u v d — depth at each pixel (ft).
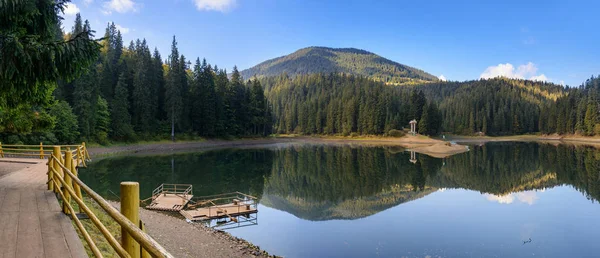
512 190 91.91
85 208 13.19
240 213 60.18
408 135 324.80
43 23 27.89
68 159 27.35
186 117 213.87
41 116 65.36
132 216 8.29
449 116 430.20
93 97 150.00
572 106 367.66
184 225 49.08
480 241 48.03
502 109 423.23
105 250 22.74
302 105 406.21
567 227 54.90
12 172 37.68
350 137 355.77
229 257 38.42
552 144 295.07
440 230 53.57
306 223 57.98
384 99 362.12
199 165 124.98
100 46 26.12
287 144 278.67
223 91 247.29
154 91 200.34
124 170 105.40
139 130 186.39
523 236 50.29
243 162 142.82
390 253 43.55
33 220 19.45
